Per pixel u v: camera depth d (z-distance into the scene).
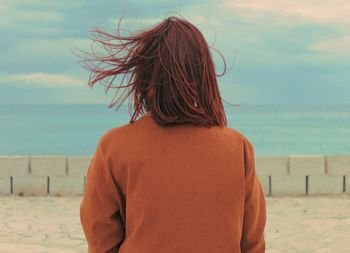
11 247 7.05
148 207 1.79
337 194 10.87
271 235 7.81
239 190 1.84
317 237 7.66
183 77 1.83
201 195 1.79
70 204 10.10
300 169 10.85
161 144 1.84
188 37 1.88
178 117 1.86
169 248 1.77
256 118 132.12
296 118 135.75
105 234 1.89
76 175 10.90
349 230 8.07
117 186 1.88
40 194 10.89
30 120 134.75
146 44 1.90
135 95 1.94
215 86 1.92
